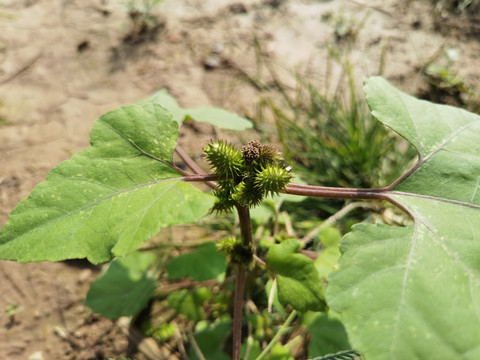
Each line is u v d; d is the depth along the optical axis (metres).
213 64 0.49
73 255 0.14
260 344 0.26
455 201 0.17
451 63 0.47
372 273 0.15
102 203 0.15
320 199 0.35
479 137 0.18
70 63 0.50
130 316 0.28
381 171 0.36
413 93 0.44
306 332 0.26
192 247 0.32
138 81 0.47
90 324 0.29
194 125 0.41
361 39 0.52
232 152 0.17
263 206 0.29
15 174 0.38
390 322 0.14
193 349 0.26
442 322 0.13
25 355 0.28
